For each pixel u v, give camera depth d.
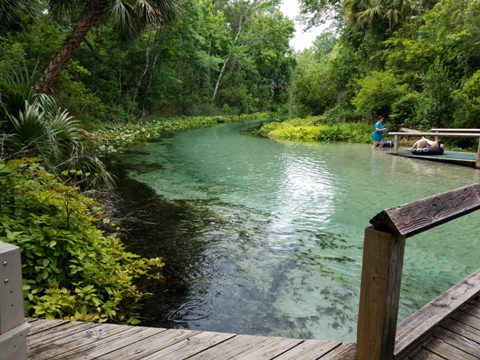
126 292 2.81
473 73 12.30
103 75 18.70
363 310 1.44
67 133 5.09
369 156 10.63
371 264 1.39
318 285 3.07
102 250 2.98
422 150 10.10
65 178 4.99
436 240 4.15
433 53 14.04
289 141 14.93
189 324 2.49
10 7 7.52
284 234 4.25
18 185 2.96
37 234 2.58
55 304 2.28
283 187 6.60
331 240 4.08
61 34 11.98
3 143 4.08
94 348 1.67
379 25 18.53
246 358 1.62
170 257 3.56
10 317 0.86
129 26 8.70
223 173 7.84
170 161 9.30
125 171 7.84
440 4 14.12
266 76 40.38
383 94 15.48
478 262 3.58
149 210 5.07
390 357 1.48
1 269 0.83
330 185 6.77
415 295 2.94
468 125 11.55
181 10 9.77
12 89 4.88
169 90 24.61
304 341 1.77
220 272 3.28
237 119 29.91
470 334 1.81
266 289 2.99
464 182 6.95
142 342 1.73
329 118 20.44
